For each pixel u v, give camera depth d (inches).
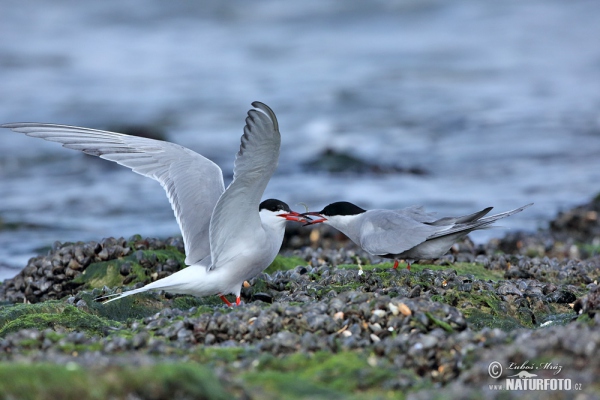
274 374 264.1
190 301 408.8
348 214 435.8
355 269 436.1
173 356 285.7
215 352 289.1
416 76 1346.0
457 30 1679.4
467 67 1393.9
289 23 1760.6
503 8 1847.9
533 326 368.8
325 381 265.3
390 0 1886.1
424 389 260.4
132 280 440.8
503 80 1309.1
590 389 244.7
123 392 231.8
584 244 607.8
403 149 966.4
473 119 1093.1
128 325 355.3
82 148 398.6
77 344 302.7
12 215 722.2
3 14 1833.2
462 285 386.6
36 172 895.7
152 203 768.9
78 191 813.9
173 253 463.5
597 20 1720.0
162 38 1663.4
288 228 649.0
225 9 1873.8
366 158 919.0
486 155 928.3
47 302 390.6
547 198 757.3
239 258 357.1
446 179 843.4
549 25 1695.4
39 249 618.5
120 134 406.6
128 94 1253.7
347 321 315.6
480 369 262.7
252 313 324.2
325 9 1844.2
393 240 407.5
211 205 377.7
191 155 398.9
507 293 388.8
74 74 1385.3
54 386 232.5
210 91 1272.1
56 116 1119.0
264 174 324.8
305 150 974.4
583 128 1028.5
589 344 262.7
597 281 442.0
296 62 1459.2
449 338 291.4
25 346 301.4
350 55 1498.5
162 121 1108.5
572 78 1306.6
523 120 1077.1
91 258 460.4
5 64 1439.5
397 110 1151.0
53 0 1948.8
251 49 1561.3
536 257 519.5
